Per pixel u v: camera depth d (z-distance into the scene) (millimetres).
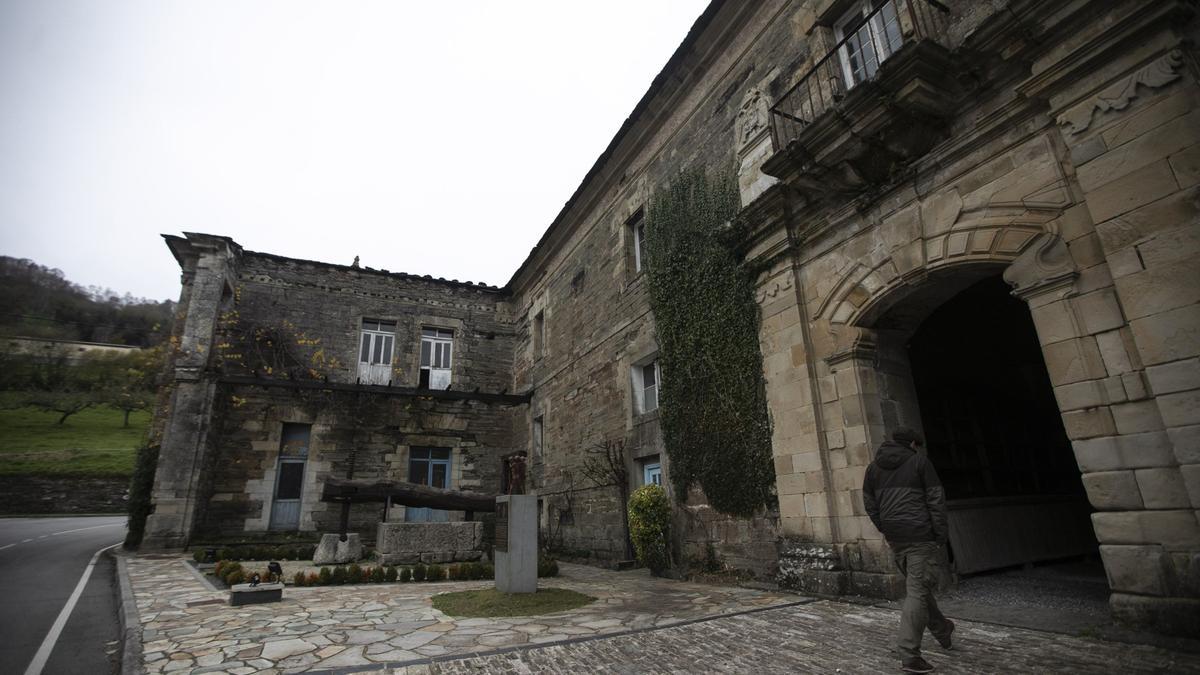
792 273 6988
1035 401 8633
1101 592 5145
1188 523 3523
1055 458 8453
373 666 3688
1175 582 3541
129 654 4031
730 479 7605
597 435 11703
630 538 9867
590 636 4441
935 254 5398
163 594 6730
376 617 5391
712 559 7867
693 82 9859
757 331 7484
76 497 25500
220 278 14070
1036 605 4766
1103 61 4172
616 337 11398
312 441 14852
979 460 7500
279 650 4129
